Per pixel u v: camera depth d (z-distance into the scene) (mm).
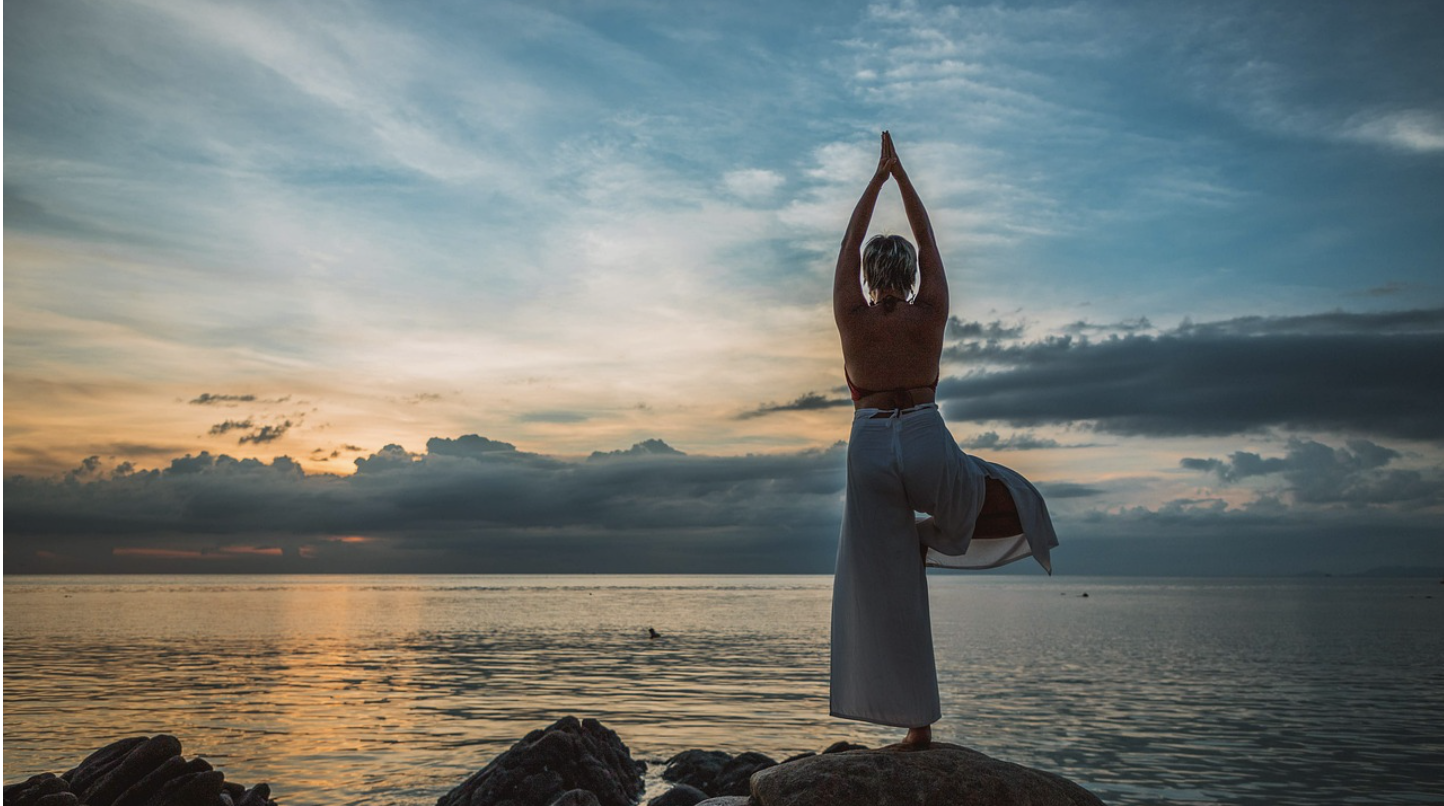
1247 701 32344
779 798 4297
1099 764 21391
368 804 16844
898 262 4277
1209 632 75500
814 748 22953
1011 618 101625
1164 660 49062
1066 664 46469
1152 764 21406
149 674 40375
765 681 38812
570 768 13750
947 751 4473
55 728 25125
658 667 45406
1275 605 147250
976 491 4098
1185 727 26594
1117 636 69938
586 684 37469
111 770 10281
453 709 29766
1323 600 176125
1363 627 83250
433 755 21609
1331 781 19797
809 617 104312
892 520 4133
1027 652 54469
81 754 21125
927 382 4180
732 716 28250
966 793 4188
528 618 101750
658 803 12820
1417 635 71438
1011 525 4254
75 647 56406
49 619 91750
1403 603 158250
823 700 32281
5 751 21422
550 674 41719
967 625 86562
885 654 4152
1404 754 22734
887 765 4332
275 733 24688
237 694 33312
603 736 17141
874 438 4129
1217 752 22859
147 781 9984
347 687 35969
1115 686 36781
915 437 4055
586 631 77312
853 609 4234
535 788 13188
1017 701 31984
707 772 17562
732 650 56906
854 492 4191
